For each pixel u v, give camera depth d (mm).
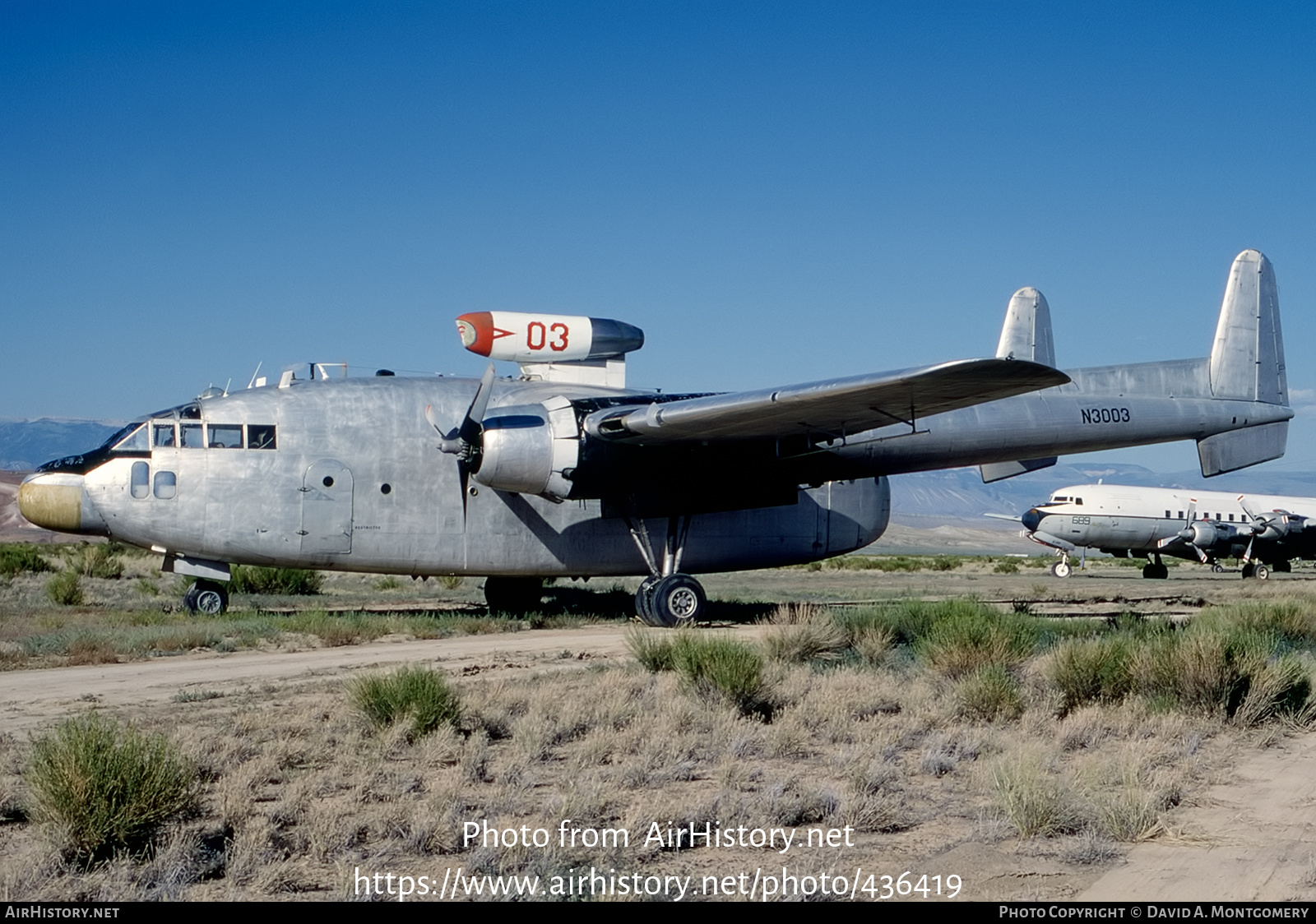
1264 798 8719
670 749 10164
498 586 26250
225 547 21344
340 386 22438
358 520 21844
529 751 10078
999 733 11297
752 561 25359
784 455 21969
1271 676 12172
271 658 17328
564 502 22531
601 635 21250
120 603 28484
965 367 16188
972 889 6465
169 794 7457
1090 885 6539
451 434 21844
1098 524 54594
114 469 21016
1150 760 9750
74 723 7812
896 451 24469
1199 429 27359
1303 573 66312
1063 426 25891
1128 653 13477
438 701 11109
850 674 14391
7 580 37156
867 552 153250
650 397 22984
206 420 21469
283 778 9117
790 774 9469
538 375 24438
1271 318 28406
